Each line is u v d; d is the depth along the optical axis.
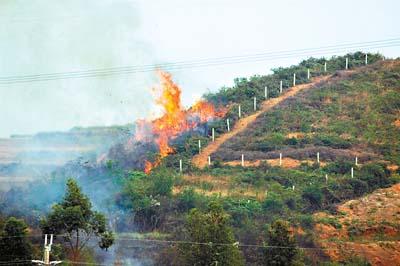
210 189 137.12
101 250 114.38
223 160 151.62
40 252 102.94
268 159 150.50
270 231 106.19
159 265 111.44
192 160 153.25
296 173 142.62
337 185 137.12
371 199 135.12
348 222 127.00
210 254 101.88
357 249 118.50
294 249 105.06
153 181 134.75
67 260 106.12
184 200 127.44
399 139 157.38
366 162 148.50
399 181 141.38
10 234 100.69
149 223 124.25
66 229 100.94
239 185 138.62
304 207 131.25
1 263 100.06
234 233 116.25
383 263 116.62
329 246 118.69
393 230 125.25
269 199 128.25
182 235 115.00
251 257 112.25
